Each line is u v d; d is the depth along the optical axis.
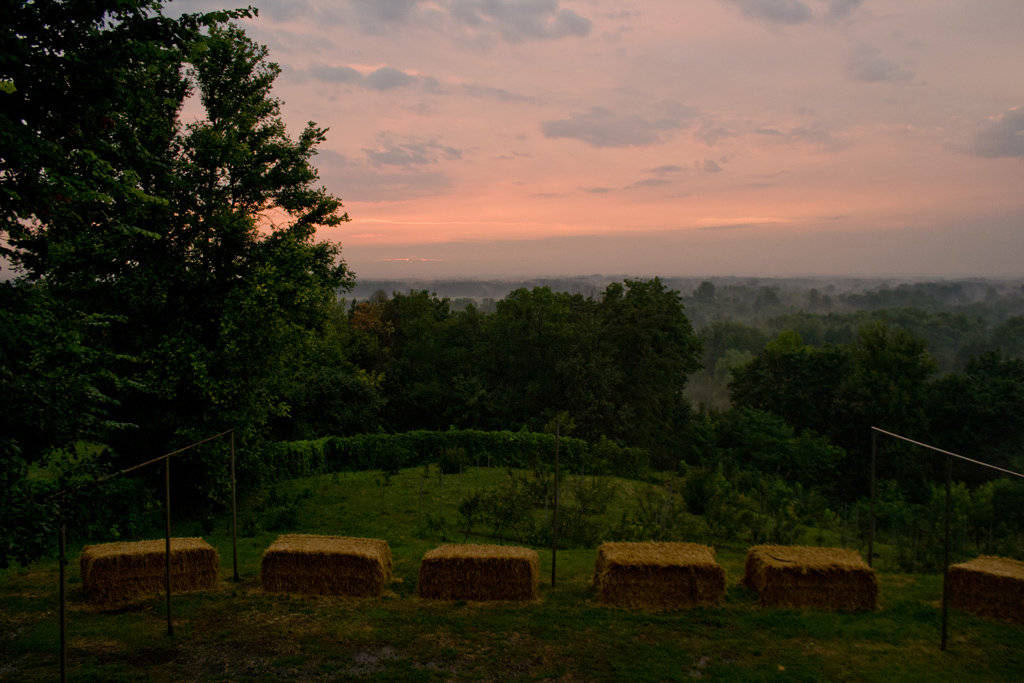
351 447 33.12
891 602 10.23
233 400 19.55
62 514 7.74
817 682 7.60
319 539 11.00
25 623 8.99
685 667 7.95
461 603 9.90
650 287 47.59
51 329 9.31
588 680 7.61
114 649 8.24
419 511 20.69
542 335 42.91
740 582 11.03
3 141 7.21
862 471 38.72
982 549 17.83
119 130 11.55
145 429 18.53
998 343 78.06
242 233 19.22
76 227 11.05
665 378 45.56
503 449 34.03
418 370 47.69
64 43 8.05
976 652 8.41
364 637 8.68
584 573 12.08
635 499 22.92
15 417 9.03
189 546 10.49
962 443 38.81
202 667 7.80
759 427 39.47
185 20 8.98
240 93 20.56
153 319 18.22
